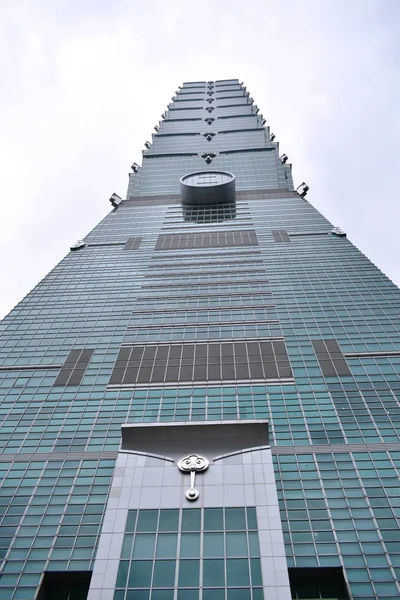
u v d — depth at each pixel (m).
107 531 24.67
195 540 24.08
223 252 72.75
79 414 40.16
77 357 48.25
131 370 45.84
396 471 32.81
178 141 138.00
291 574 26.66
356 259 67.38
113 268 68.44
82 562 27.52
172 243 77.31
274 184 108.25
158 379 44.44
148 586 22.20
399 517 29.38
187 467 27.86
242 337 50.38
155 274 66.31
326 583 26.61
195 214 91.38
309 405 39.75
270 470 27.61
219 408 39.94
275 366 45.31
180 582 22.30
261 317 53.88
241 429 30.27
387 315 52.41
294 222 84.31
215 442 29.78
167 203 98.75
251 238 77.56
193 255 72.19
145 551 23.70
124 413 40.00
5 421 39.56
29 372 46.19
